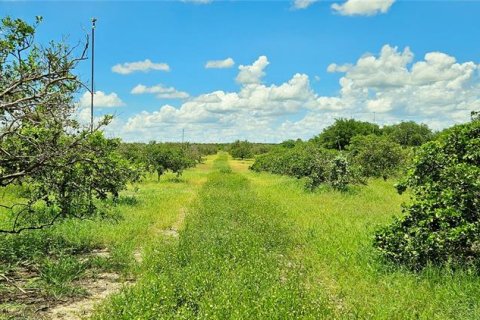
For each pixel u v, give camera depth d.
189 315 6.13
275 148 69.88
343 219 15.55
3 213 14.22
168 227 14.57
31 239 10.38
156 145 38.72
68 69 6.83
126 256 9.94
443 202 8.78
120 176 11.07
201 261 9.15
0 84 7.23
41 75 6.78
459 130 9.66
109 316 6.26
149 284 7.39
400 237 9.32
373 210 17.62
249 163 88.50
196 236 11.94
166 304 6.54
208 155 138.38
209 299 6.64
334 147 58.47
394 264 9.27
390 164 31.77
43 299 7.45
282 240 11.88
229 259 9.52
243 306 6.36
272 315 6.13
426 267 8.72
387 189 25.02
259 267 8.80
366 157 32.22
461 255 8.68
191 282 7.50
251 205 19.25
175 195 24.17
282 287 7.49
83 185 9.99
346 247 10.96
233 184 32.41
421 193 9.59
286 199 21.78
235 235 12.02
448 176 9.02
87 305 7.25
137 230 13.11
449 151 9.66
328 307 6.77
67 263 8.98
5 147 7.56
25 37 7.55
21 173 7.21
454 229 8.35
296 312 6.32
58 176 9.59
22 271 8.93
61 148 7.44
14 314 6.72
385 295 7.62
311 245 11.44
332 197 22.42
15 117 6.84
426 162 9.60
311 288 7.90
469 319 6.54
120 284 8.43
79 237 11.60
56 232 11.67
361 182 26.64
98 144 8.34
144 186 30.84
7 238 10.28
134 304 6.43
